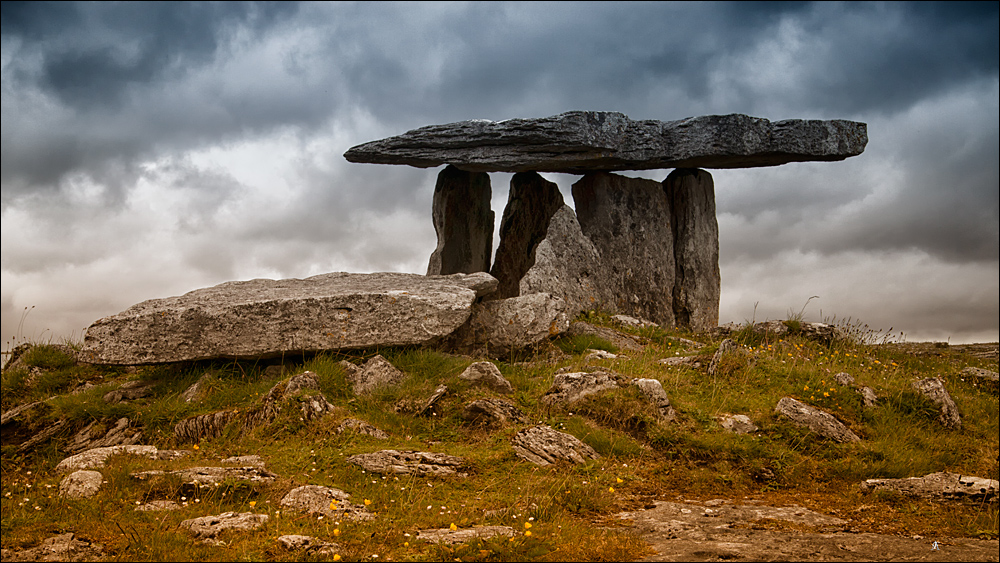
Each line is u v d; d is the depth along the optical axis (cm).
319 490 658
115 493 680
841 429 873
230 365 1098
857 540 570
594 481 734
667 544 562
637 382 902
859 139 1634
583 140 1523
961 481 703
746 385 980
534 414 896
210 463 769
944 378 1156
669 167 1678
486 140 1566
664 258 1711
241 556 523
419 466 740
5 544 559
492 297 1784
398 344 1067
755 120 1586
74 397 1034
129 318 1103
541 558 526
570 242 1573
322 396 909
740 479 766
